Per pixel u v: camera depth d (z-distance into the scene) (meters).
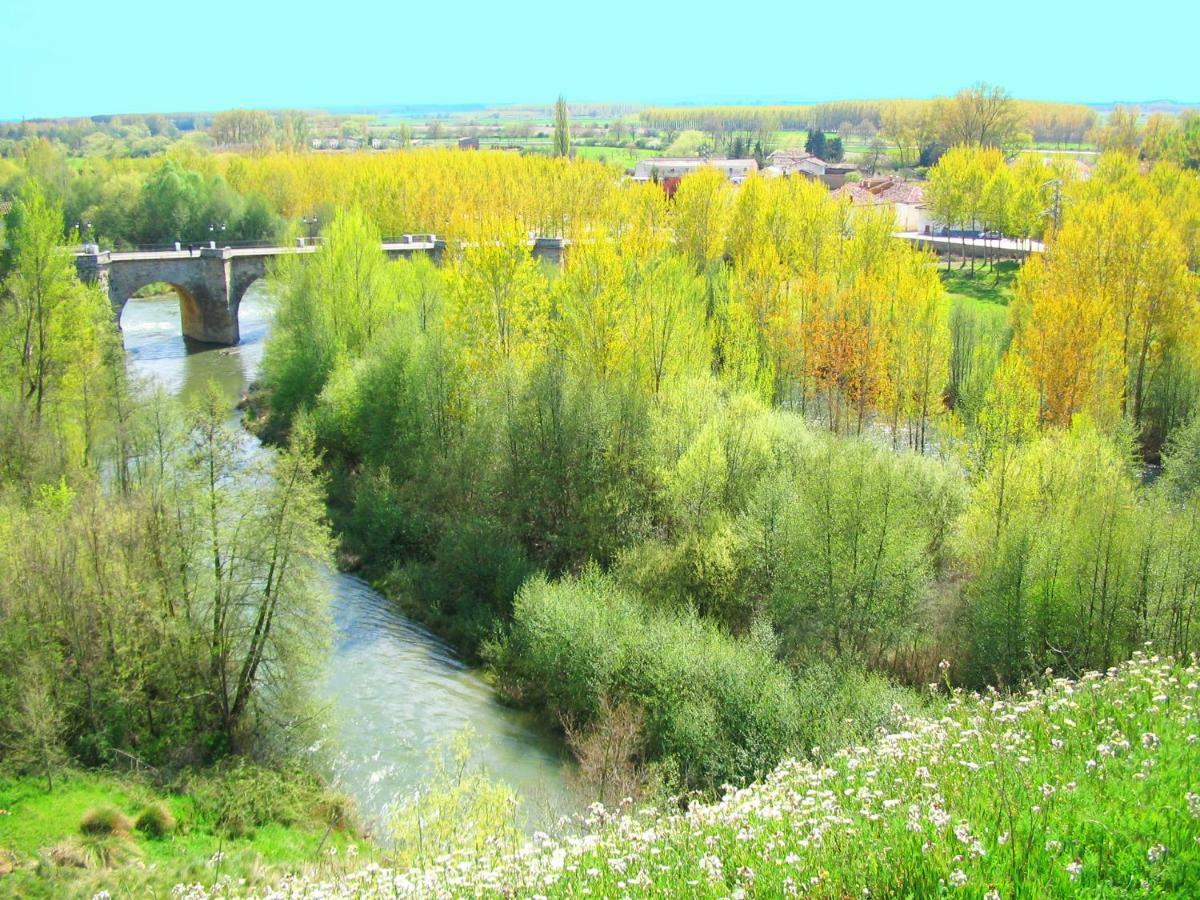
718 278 65.75
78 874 20.30
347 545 44.53
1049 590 30.44
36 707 24.45
